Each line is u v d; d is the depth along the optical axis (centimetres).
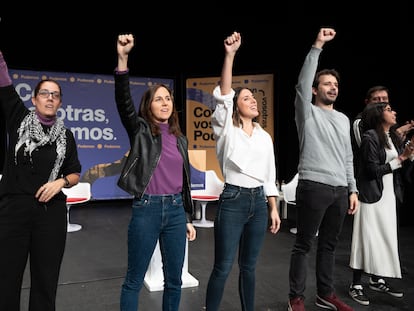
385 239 267
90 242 434
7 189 173
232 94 206
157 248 287
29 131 175
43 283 179
